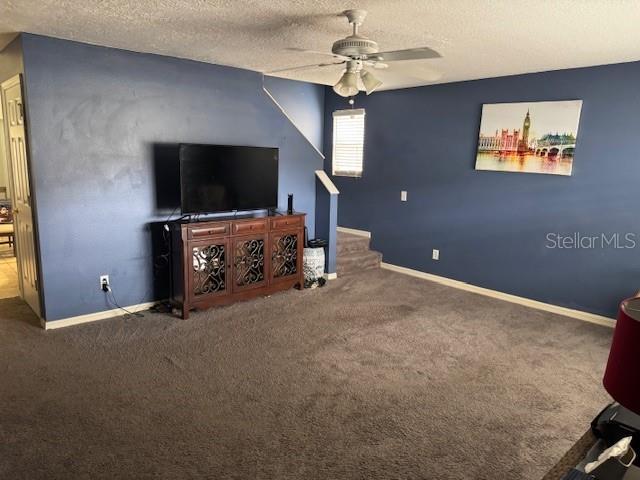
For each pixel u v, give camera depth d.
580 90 4.11
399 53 2.76
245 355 3.31
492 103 4.72
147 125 4.04
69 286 3.76
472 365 3.26
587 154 4.12
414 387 2.93
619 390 1.03
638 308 1.08
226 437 2.37
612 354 1.09
